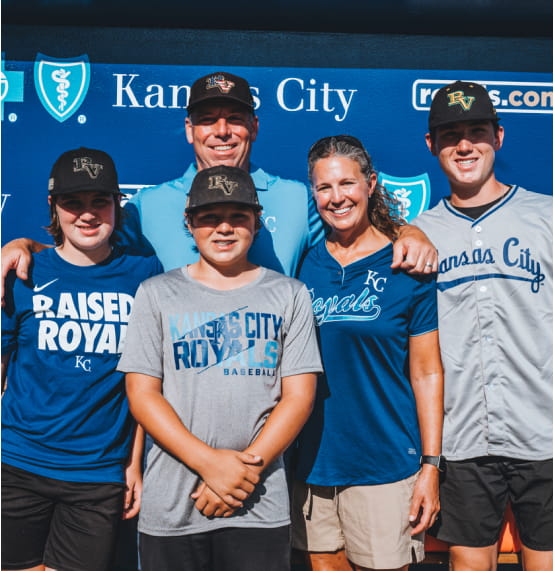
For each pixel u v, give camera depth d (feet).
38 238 8.80
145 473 6.39
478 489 7.30
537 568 7.31
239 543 6.13
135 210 8.29
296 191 8.41
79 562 6.89
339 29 8.97
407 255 6.93
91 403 6.88
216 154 7.50
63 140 8.84
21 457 6.89
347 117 8.99
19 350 7.06
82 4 8.42
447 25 8.91
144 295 6.47
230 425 6.17
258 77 8.95
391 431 6.99
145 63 8.89
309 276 7.40
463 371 7.33
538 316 7.34
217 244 6.40
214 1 8.36
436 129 7.54
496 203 7.57
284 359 6.45
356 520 6.99
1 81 8.79
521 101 9.07
